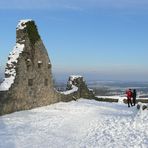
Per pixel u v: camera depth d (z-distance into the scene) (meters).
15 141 12.73
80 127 16.38
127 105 29.39
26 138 13.37
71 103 27.52
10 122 17.02
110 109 24.98
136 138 13.52
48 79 25.33
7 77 20.53
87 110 23.55
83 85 32.53
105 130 15.50
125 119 18.42
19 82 21.05
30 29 22.70
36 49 23.42
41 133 14.55
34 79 23.11
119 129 15.66
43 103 24.45
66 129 15.75
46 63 24.97
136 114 19.38
